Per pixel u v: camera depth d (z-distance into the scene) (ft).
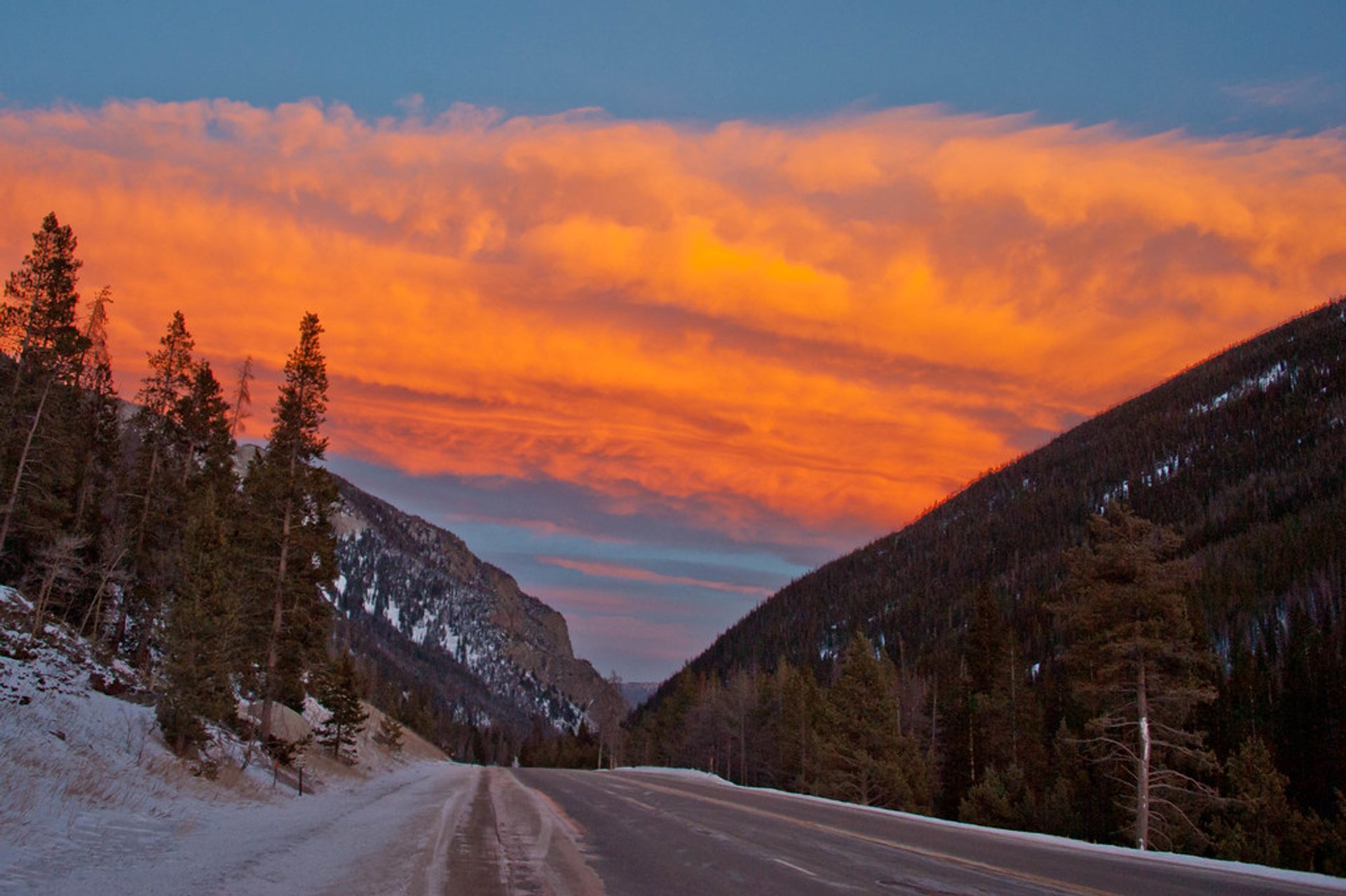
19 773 44.09
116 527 127.13
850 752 173.88
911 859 41.70
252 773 82.17
